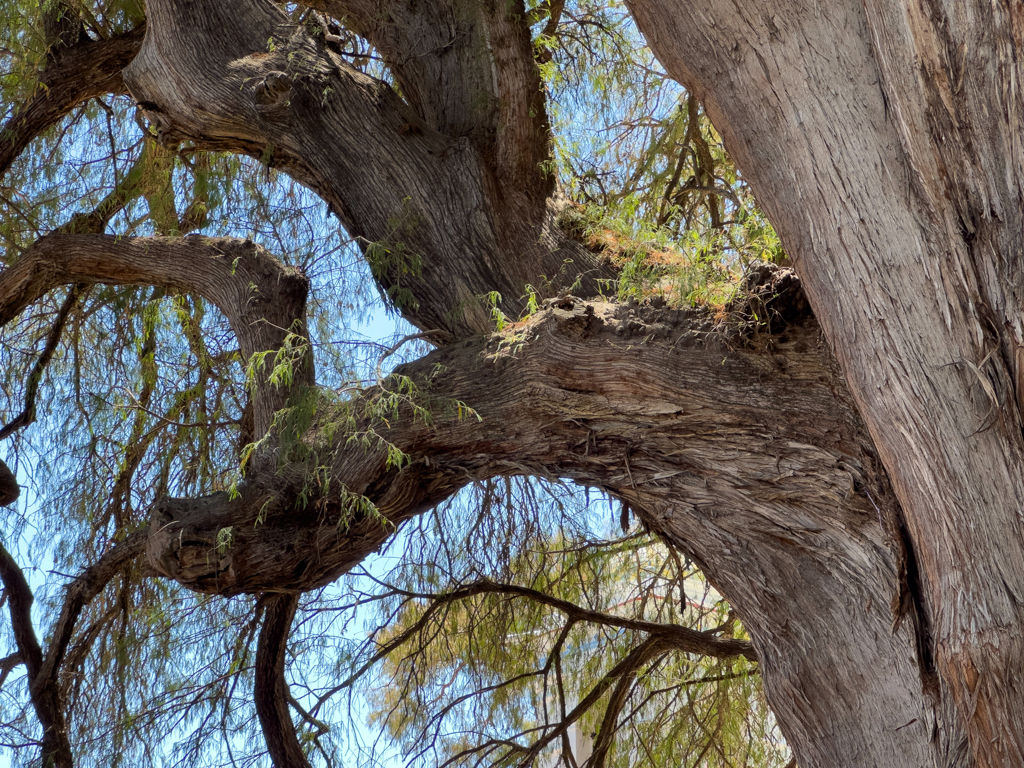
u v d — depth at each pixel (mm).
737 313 3027
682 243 3414
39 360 5477
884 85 2404
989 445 2229
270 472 3619
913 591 2709
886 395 2369
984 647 2160
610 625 5617
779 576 3041
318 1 5141
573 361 3266
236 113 4293
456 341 3930
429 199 4188
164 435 5578
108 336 5656
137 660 5047
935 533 2289
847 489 2896
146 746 4828
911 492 2346
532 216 4156
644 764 5695
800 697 2906
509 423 3438
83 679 5066
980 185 2277
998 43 2244
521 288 4023
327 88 4332
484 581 5293
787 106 2555
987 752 2168
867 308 2398
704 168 5879
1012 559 2174
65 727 4617
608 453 3340
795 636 2965
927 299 2324
